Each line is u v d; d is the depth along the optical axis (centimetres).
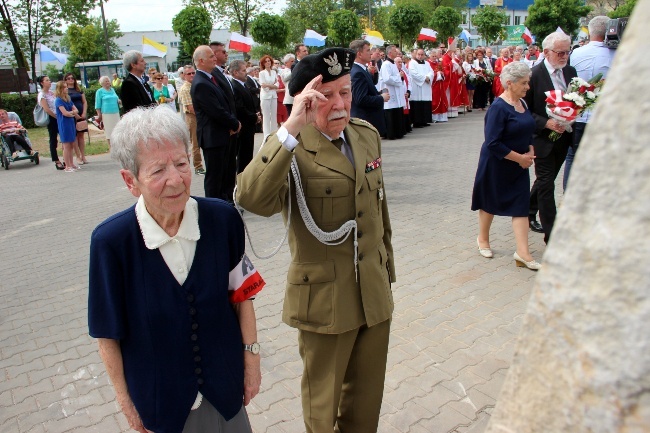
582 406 63
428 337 375
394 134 1241
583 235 64
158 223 164
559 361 66
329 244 208
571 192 66
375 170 220
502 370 333
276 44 2328
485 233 508
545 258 69
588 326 63
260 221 666
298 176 205
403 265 504
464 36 3044
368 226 215
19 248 636
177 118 160
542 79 484
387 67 1175
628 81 60
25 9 2756
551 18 3419
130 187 164
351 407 236
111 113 1174
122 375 167
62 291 500
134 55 671
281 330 400
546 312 67
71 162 1123
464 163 942
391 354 356
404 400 308
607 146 62
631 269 59
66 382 347
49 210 807
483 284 454
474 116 1620
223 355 172
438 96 1491
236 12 3169
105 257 158
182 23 2152
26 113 1984
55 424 305
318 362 218
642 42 60
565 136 484
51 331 420
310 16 3994
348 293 212
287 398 319
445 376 329
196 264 166
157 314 162
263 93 1118
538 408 68
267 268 521
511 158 450
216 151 632
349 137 216
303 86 200
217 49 693
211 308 167
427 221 630
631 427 59
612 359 60
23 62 2789
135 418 168
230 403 173
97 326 160
